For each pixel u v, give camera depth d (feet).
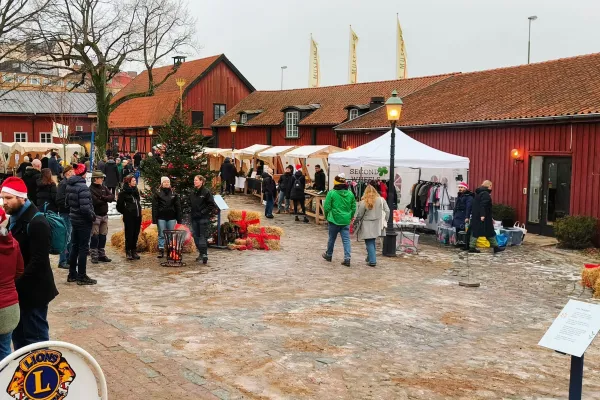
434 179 64.08
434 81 107.34
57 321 25.04
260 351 22.25
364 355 22.29
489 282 36.96
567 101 60.85
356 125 95.61
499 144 66.28
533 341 24.97
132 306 28.32
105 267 37.50
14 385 10.80
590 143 55.36
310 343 23.44
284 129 125.08
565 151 57.93
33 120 162.09
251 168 98.32
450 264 42.86
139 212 39.42
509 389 19.38
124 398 17.12
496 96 74.79
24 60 104.47
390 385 19.35
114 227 56.44
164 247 39.60
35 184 43.24
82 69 116.88
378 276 37.65
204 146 48.14
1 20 93.50
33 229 16.43
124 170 95.66
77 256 32.73
